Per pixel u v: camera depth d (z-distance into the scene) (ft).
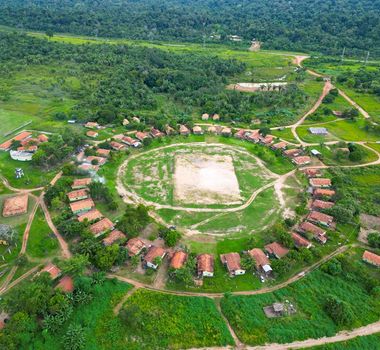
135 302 255.91
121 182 396.57
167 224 337.93
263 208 363.97
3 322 238.89
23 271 279.90
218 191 388.16
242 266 282.77
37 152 414.62
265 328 243.19
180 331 239.09
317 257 302.66
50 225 327.88
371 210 361.10
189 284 273.33
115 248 282.36
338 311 249.96
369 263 297.53
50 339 228.02
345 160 454.40
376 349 235.81
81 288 254.88
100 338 232.73
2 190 373.40
